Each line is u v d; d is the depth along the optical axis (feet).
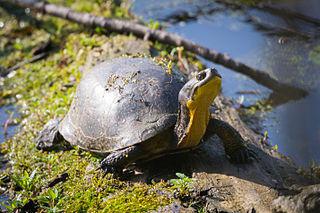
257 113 34.04
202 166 25.67
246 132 30.19
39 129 32.35
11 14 47.52
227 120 31.09
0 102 36.81
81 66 38.22
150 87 25.94
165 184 24.61
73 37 42.93
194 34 43.39
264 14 45.14
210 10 47.11
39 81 38.50
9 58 41.88
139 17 46.39
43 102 35.63
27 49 42.65
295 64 38.09
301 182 25.11
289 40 40.88
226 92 36.37
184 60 37.83
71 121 28.07
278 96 35.60
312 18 42.93
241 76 37.83
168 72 27.12
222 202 23.07
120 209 23.57
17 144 31.53
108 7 47.60
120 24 41.73
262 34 42.55
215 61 38.45
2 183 28.17
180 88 26.30
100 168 26.32
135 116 25.07
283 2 45.93
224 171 25.22
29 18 46.73
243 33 43.09
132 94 25.81
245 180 24.45
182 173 25.48
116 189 25.32
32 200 25.81
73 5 48.34
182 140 24.63
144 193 24.38
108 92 26.43
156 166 26.13
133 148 24.68
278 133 31.45
